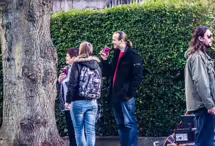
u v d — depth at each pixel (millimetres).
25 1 9969
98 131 11664
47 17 10305
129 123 9836
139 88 11344
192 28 11031
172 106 11281
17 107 9961
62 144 10383
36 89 10008
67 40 11688
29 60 9961
